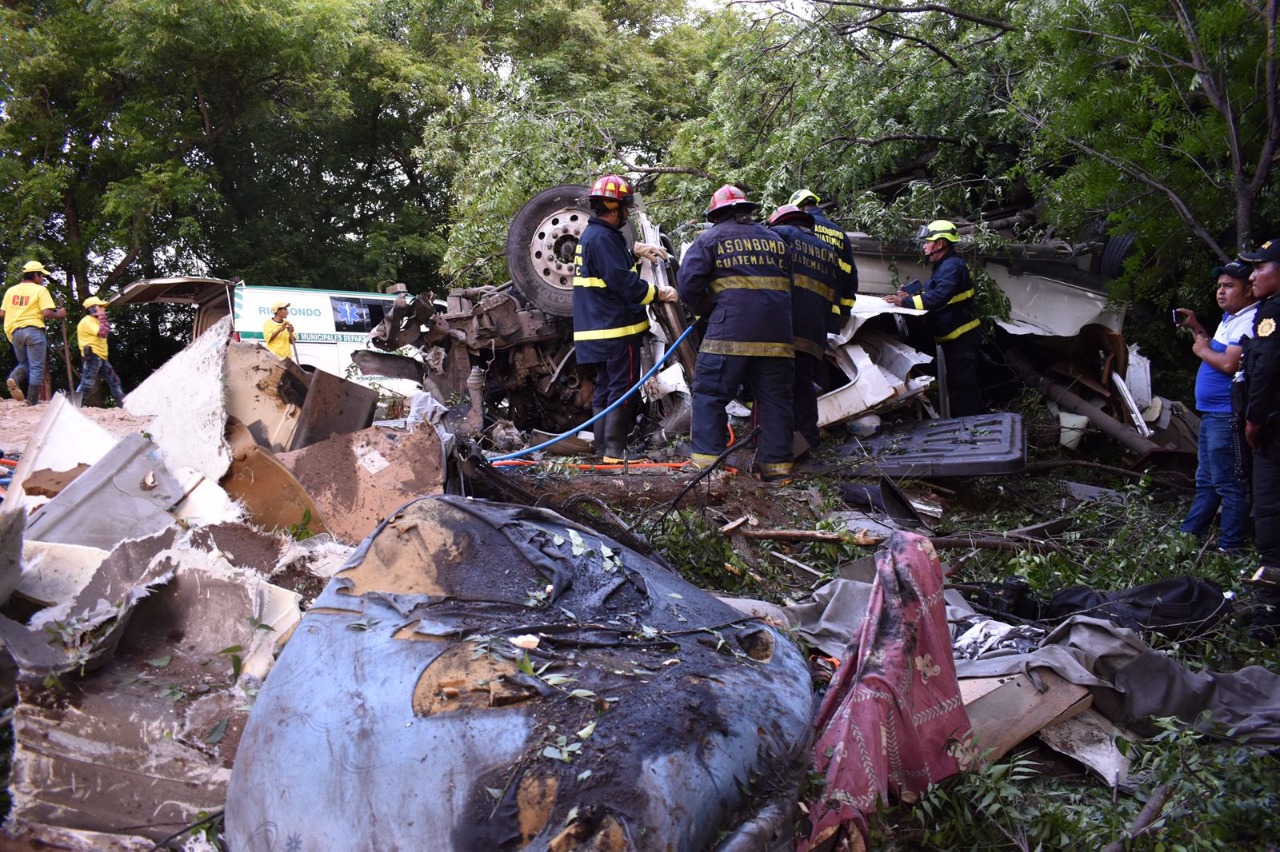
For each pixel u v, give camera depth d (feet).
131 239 61.52
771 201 31.81
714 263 20.85
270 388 15.05
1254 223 22.16
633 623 8.46
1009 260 29.09
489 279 39.06
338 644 7.77
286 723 7.34
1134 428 26.13
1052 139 24.71
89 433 14.25
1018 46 26.61
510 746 6.77
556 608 8.38
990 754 10.32
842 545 17.31
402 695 7.21
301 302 48.60
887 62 31.73
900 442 23.61
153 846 7.73
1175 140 22.70
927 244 26.14
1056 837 9.21
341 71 68.44
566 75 69.67
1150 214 23.02
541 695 7.19
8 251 60.03
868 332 26.09
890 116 31.78
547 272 26.99
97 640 8.80
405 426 17.07
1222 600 14.48
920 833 9.10
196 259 68.13
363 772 6.85
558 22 72.23
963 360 26.05
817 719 8.66
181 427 13.87
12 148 58.85
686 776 6.70
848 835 8.04
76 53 59.98
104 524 12.03
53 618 9.37
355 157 74.64
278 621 9.48
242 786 7.34
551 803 6.44
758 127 35.24
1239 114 21.45
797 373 23.07
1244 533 18.60
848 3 30.76
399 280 72.49
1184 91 22.41
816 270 22.72
